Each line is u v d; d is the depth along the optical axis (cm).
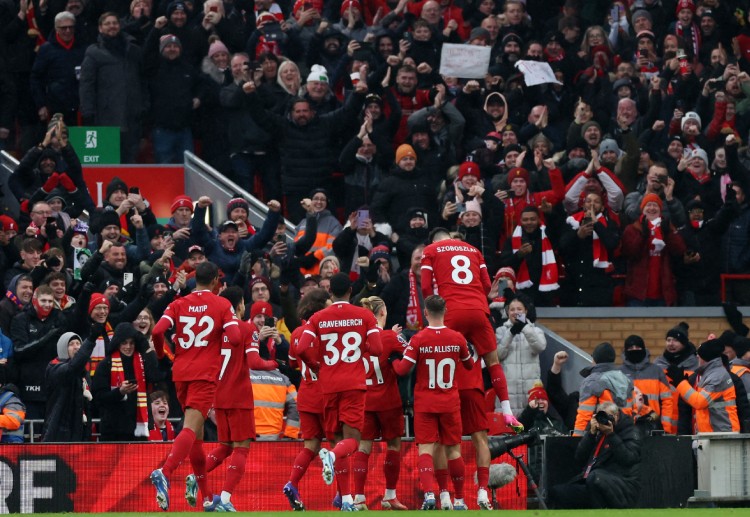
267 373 4734
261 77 6419
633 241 5928
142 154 6812
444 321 4225
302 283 5378
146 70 6481
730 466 4531
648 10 7481
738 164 6303
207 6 6706
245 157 6475
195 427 3909
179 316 3959
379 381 4222
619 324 5922
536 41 6781
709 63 7294
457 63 6369
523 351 5297
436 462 4191
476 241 5672
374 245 5738
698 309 5953
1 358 4706
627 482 4359
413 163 5962
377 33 6838
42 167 5862
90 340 4478
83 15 6756
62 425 4503
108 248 5034
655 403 5112
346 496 4006
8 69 6769
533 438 4488
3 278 5544
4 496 4184
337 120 6325
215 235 5688
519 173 5881
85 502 4241
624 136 6253
